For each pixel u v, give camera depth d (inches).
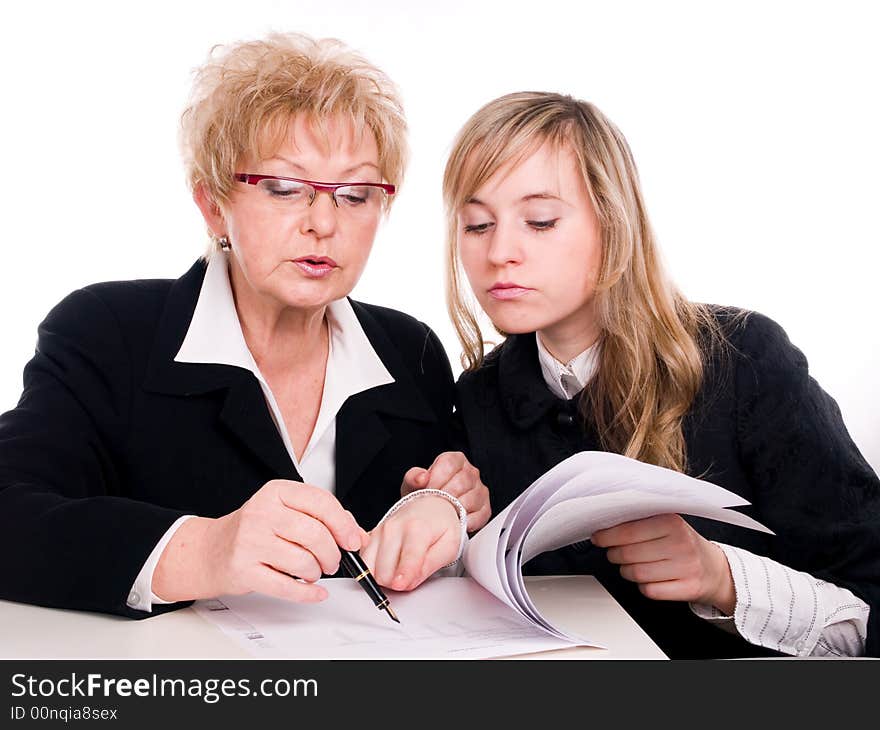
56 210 129.6
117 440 54.6
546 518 38.6
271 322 56.2
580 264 52.1
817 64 129.8
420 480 50.3
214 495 55.1
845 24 129.1
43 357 55.6
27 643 37.3
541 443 57.7
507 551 43.2
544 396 57.5
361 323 62.4
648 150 131.5
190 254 131.4
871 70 129.0
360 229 50.5
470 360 62.8
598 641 37.9
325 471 58.6
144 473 54.8
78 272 130.3
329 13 127.2
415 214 130.4
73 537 41.5
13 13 127.5
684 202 132.0
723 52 130.6
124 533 40.8
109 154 130.0
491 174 51.3
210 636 37.8
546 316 52.4
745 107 131.0
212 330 56.0
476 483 50.8
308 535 38.3
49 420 52.5
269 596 42.6
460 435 61.7
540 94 55.3
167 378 54.9
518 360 58.9
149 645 37.0
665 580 44.4
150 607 39.9
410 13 127.6
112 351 55.5
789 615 46.0
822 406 55.7
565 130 52.1
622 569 45.3
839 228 130.6
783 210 131.4
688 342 55.4
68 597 40.5
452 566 47.6
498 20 129.0
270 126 48.7
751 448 54.7
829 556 52.7
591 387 56.7
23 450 50.6
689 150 131.6
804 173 130.9
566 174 51.5
